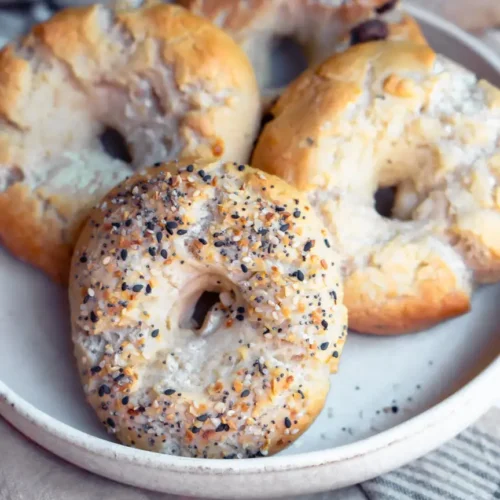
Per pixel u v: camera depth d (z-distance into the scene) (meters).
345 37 0.53
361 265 0.48
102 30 0.50
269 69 0.55
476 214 0.47
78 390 0.48
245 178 0.46
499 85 0.54
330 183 0.48
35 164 0.50
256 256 0.45
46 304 0.50
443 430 0.45
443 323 0.49
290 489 0.44
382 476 0.46
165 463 0.43
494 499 0.46
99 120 0.51
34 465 0.45
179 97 0.49
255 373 0.45
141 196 0.46
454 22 0.60
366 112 0.48
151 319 0.45
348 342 0.49
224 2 0.53
